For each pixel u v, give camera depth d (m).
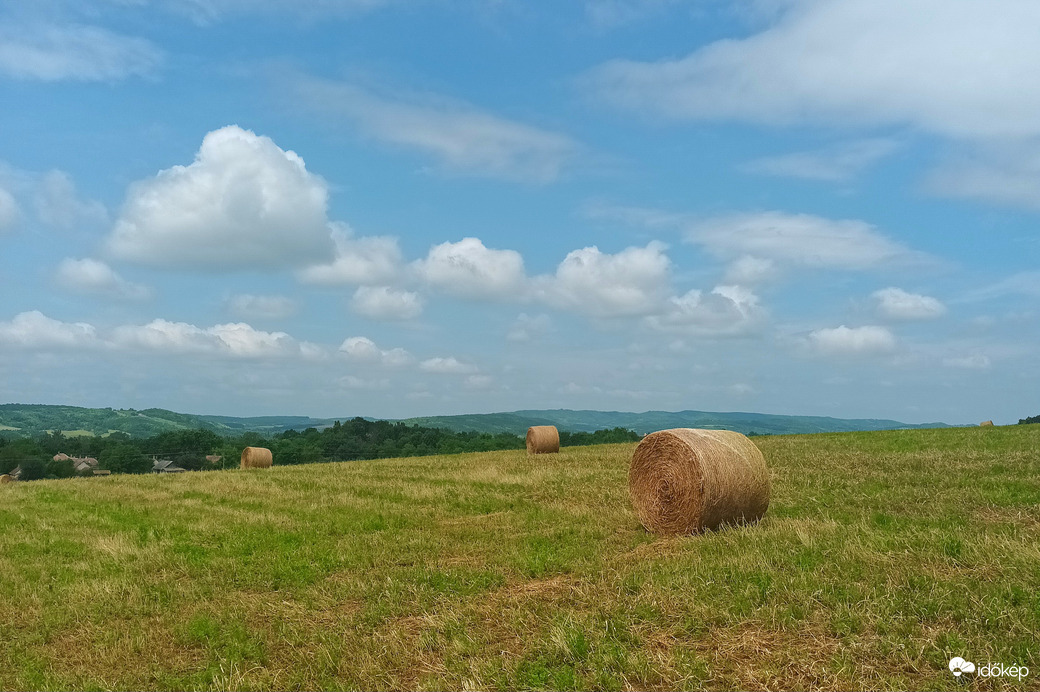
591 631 6.79
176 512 16.28
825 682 5.45
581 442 79.94
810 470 18.91
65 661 7.43
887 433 36.16
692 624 6.85
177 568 10.95
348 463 31.92
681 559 9.38
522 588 8.78
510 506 15.44
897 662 5.68
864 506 12.72
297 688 6.43
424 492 18.09
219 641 7.66
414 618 8.10
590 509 14.41
